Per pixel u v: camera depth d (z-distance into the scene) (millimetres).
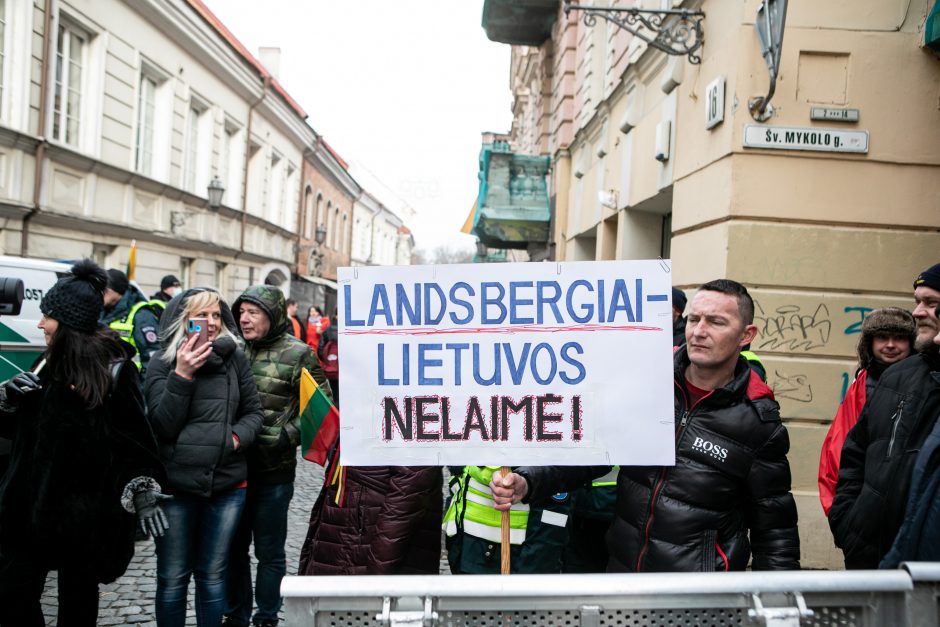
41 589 2777
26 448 2734
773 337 5117
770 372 5102
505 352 2268
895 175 5133
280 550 3672
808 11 5105
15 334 4965
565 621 1557
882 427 2430
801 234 5121
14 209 10016
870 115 5117
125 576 4371
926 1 5070
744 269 5133
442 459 2271
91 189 12016
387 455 2283
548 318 2256
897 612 1569
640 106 7977
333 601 1548
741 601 1545
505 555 2256
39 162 10414
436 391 2279
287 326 3795
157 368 3172
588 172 11070
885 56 5102
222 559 3193
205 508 3180
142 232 13922
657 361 2225
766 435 2211
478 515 2705
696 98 5930
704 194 5629
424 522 2775
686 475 2227
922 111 5113
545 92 14727
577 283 2252
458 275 2281
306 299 27656
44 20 10359
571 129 12680
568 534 2824
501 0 13266
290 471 3682
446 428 2275
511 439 2258
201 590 3178
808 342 5125
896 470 2328
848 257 5121
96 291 2803
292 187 26094
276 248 23875
